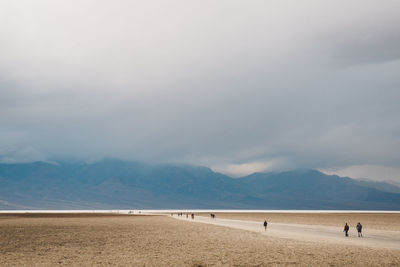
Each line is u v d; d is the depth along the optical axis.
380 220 119.44
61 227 67.69
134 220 102.25
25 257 30.92
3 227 66.25
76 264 27.44
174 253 33.06
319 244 40.53
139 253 33.16
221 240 45.06
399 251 34.38
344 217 151.12
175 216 151.38
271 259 29.47
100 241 43.44
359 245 39.59
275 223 93.75
